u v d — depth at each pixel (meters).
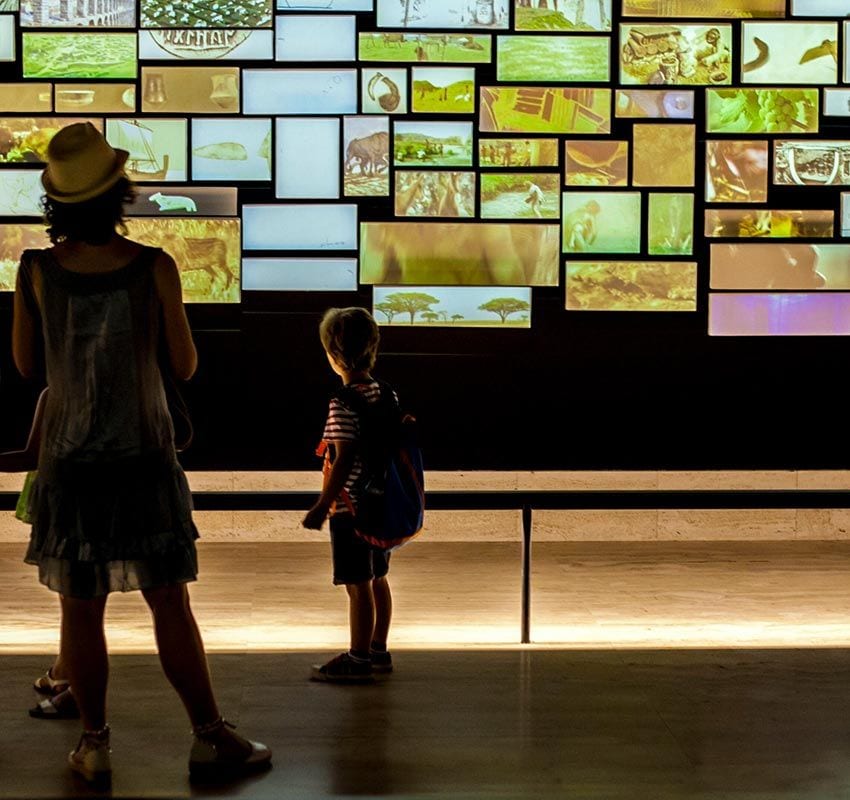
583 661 5.38
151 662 5.32
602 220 7.87
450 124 7.79
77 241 3.88
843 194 7.94
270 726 4.46
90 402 3.79
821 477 8.45
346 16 7.73
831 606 6.81
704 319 7.96
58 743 4.29
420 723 4.49
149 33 7.70
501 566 7.89
